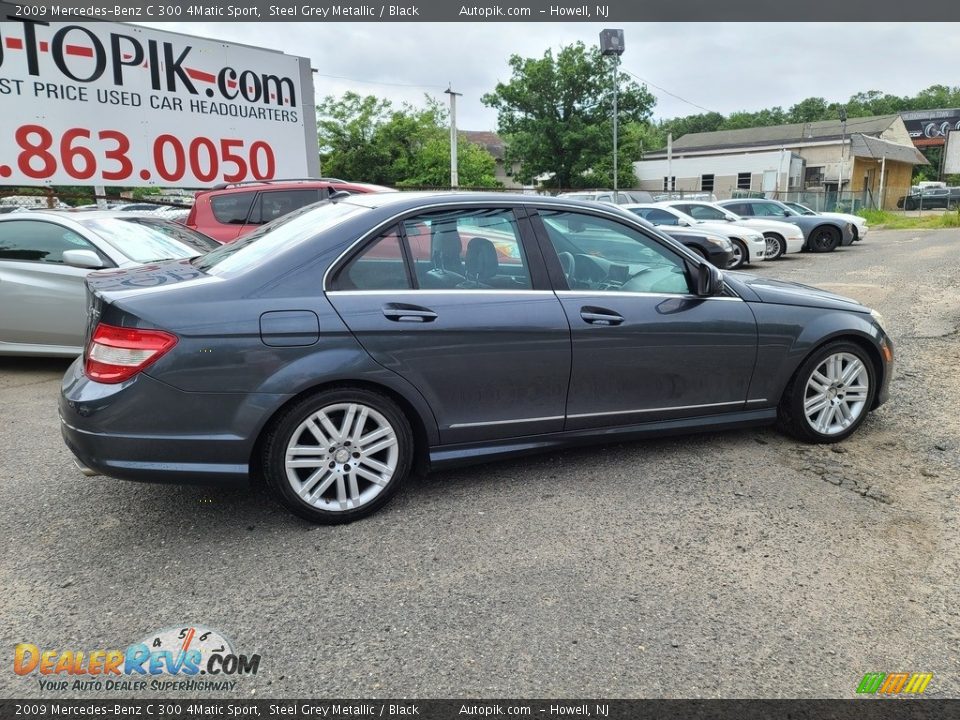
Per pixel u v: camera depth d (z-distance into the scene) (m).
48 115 9.85
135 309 2.82
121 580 2.78
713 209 16.75
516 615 2.55
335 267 3.12
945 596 2.66
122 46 10.41
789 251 15.98
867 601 2.63
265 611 2.58
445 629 2.47
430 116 40.78
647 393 3.71
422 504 3.42
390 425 3.23
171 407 2.84
